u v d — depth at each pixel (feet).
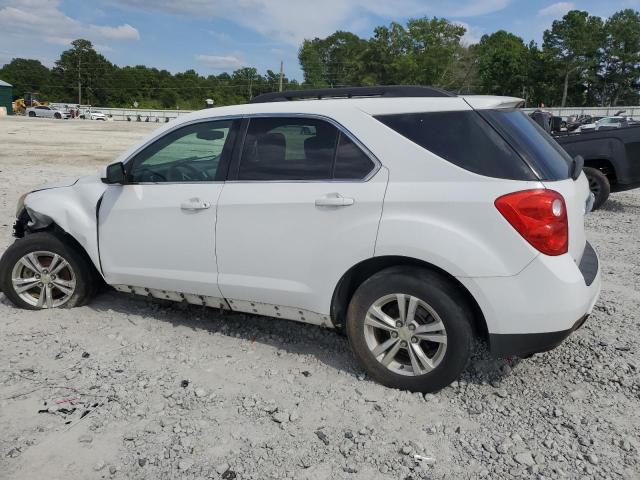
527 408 11.33
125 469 9.38
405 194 11.04
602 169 33.63
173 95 373.61
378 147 11.50
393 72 295.28
